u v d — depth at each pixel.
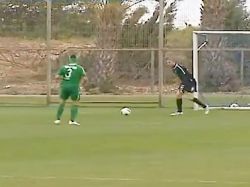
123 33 123.81
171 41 138.38
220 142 57.56
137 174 41.75
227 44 104.94
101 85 122.44
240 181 39.41
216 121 77.00
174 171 42.88
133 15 125.25
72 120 72.69
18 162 46.88
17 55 132.62
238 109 95.88
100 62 122.88
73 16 135.62
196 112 90.19
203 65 102.69
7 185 38.12
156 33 121.62
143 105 101.38
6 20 137.88
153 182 39.09
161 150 52.69
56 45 132.12
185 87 85.75
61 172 42.59
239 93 101.94
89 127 69.75
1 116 83.25
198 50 99.25
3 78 131.00
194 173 42.16
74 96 72.31
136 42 123.19
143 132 64.94
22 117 81.81
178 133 64.12
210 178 40.38
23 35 136.88
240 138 60.41
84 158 48.72
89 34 133.62
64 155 50.19
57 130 66.69
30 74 131.50
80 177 40.69
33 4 137.50
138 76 123.38
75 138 60.09
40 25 136.62
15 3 138.38
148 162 46.72
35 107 97.94
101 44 124.19
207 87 102.25
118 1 126.56
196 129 67.88
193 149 53.28
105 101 106.00
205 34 101.06
